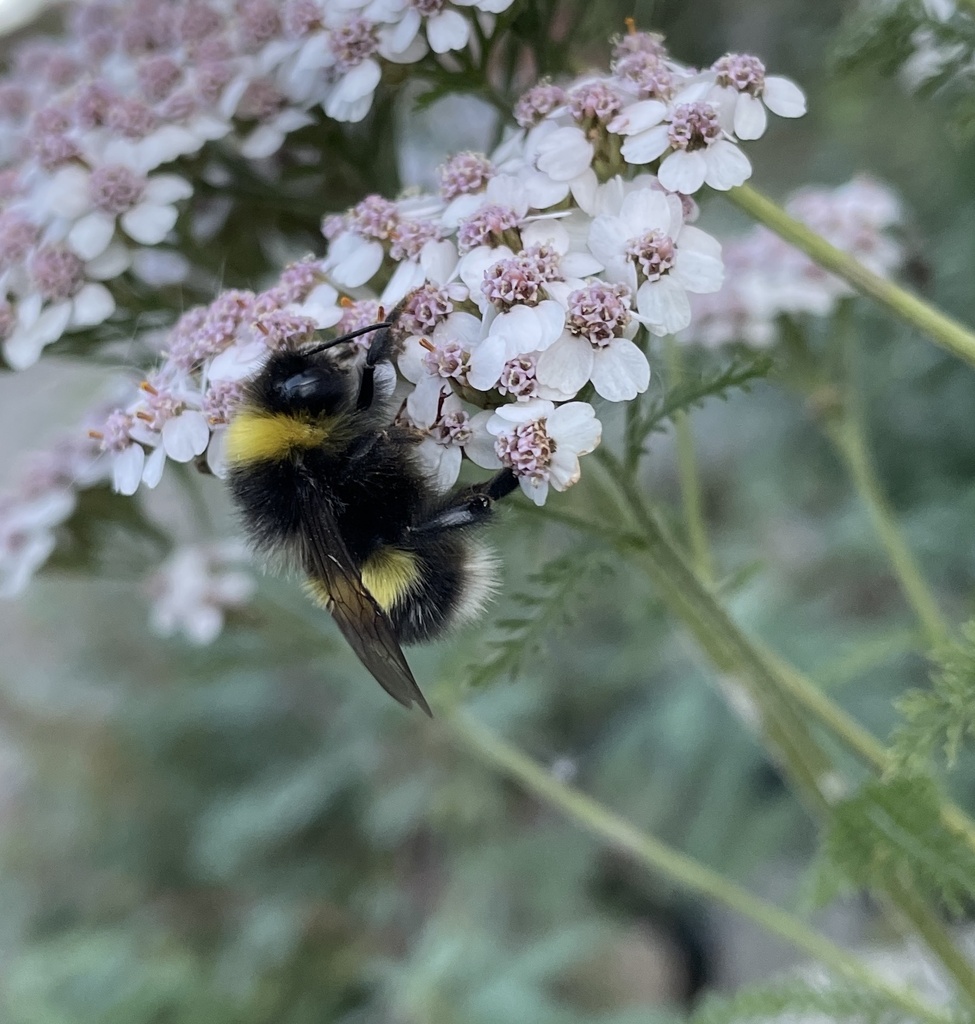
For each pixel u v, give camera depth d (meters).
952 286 0.26
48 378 0.34
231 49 0.14
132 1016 0.27
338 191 0.15
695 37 0.33
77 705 0.36
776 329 0.16
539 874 0.29
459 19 0.13
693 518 0.15
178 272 0.15
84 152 0.14
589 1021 0.23
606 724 0.31
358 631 0.13
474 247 0.13
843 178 0.30
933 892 0.15
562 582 0.13
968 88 0.14
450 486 0.13
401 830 0.30
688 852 0.27
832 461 0.30
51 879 0.35
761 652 0.14
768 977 0.26
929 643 0.15
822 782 0.14
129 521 0.16
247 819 0.31
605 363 0.12
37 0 0.20
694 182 0.13
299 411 0.13
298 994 0.30
